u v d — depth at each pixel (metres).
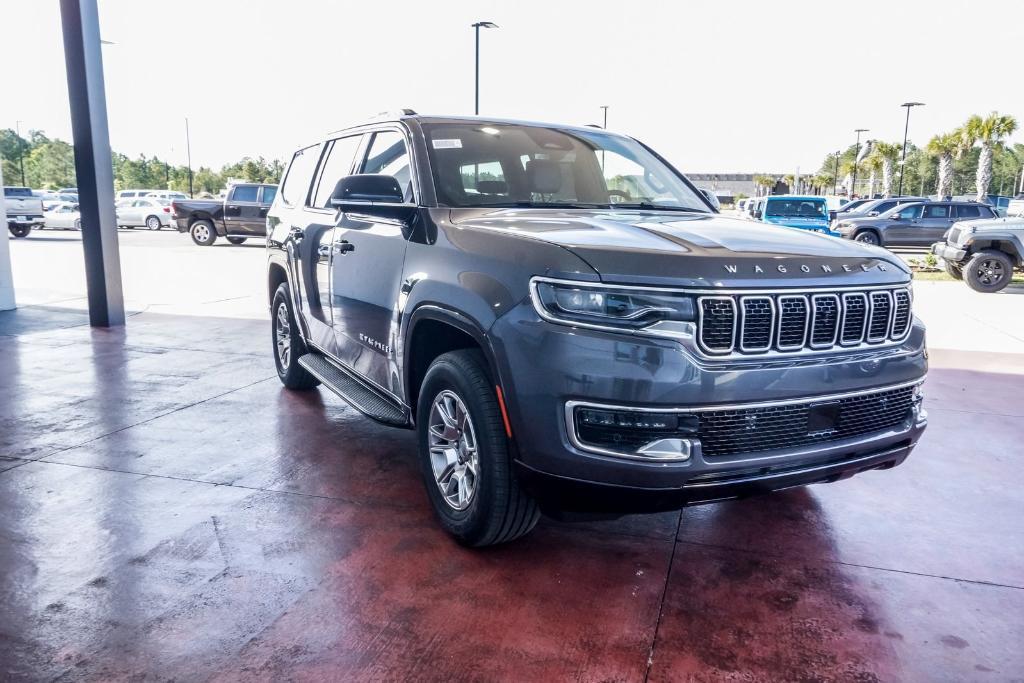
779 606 2.80
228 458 4.25
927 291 13.41
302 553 3.14
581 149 4.12
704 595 2.87
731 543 3.31
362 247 3.92
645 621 2.68
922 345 3.14
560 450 2.61
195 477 3.96
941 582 2.99
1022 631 2.66
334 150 4.83
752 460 2.64
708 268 2.59
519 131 4.07
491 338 2.76
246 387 5.83
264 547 3.19
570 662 2.44
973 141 49.19
